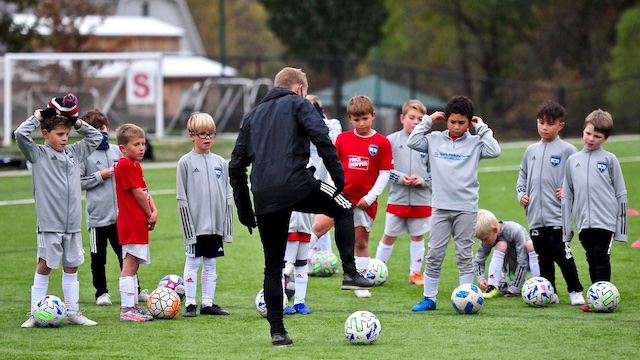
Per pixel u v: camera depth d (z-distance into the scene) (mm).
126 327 10828
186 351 9547
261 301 11320
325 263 14289
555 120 12289
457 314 11516
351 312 11727
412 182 13711
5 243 17703
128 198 11320
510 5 66125
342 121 49344
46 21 50250
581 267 15062
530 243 12734
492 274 12688
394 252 16875
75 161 11086
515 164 33281
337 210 9641
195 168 11469
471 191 11688
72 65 40594
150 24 61156
